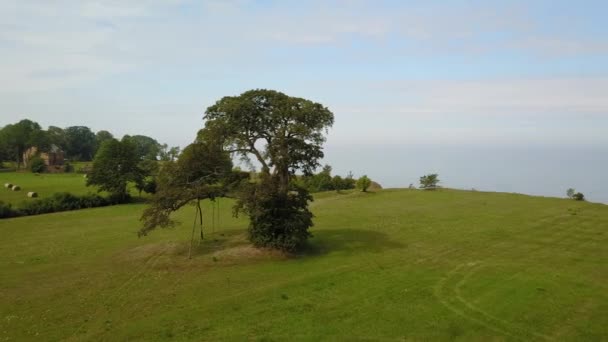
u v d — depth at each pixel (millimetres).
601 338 14930
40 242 30688
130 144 57625
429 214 39188
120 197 55250
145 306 17828
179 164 26609
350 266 23406
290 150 25766
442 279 21188
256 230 26234
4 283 21156
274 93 25875
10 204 45938
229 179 27719
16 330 15578
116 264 24484
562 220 35594
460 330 15469
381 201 47469
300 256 25578
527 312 17078
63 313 17188
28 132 119875
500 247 27562
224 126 25359
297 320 16219
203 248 27359
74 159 157625
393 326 15742
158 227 35656
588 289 19688
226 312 17031
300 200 26391
